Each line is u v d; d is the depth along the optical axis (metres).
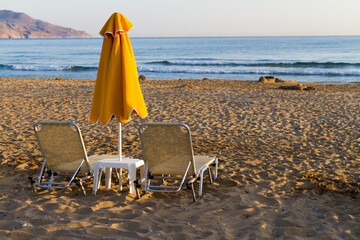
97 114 4.15
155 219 3.66
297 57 58.16
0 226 3.51
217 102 12.43
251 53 71.19
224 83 22.09
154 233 3.35
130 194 4.37
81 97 13.38
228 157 6.14
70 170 4.38
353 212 3.83
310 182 4.79
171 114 10.38
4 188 4.62
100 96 4.11
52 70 37.84
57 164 4.39
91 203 4.10
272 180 4.92
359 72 31.47
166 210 3.89
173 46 114.31
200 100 12.89
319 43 119.81
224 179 4.98
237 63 44.38
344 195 4.33
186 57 62.41
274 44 117.62
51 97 13.34
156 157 4.18
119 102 3.95
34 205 4.03
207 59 57.03
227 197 4.27
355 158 6.06
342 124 8.98
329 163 5.77
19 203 4.08
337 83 23.64
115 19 3.94
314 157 6.12
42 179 4.62
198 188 4.64
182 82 22.55
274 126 8.80
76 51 86.50
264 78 23.45
